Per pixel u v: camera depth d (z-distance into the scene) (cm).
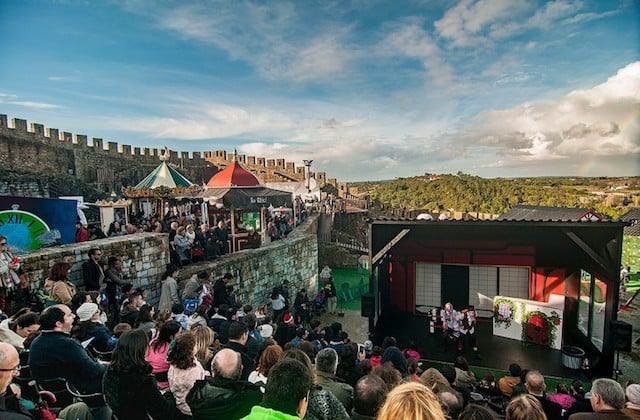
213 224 1777
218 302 963
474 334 1005
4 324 475
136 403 297
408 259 1255
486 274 1196
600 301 939
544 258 1125
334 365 399
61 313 356
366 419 294
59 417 303
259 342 598
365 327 1456
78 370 346
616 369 837
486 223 862
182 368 357
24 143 3097
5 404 250
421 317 1230
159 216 1636
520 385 511
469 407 231
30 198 909
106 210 1695
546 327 1003
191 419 340
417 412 178
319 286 2102
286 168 4453
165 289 921
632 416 329
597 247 891
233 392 298
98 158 3647
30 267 754
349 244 2952
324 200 3581
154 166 4150
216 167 4559
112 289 833
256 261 1423
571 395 573
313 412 288
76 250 848
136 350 305
